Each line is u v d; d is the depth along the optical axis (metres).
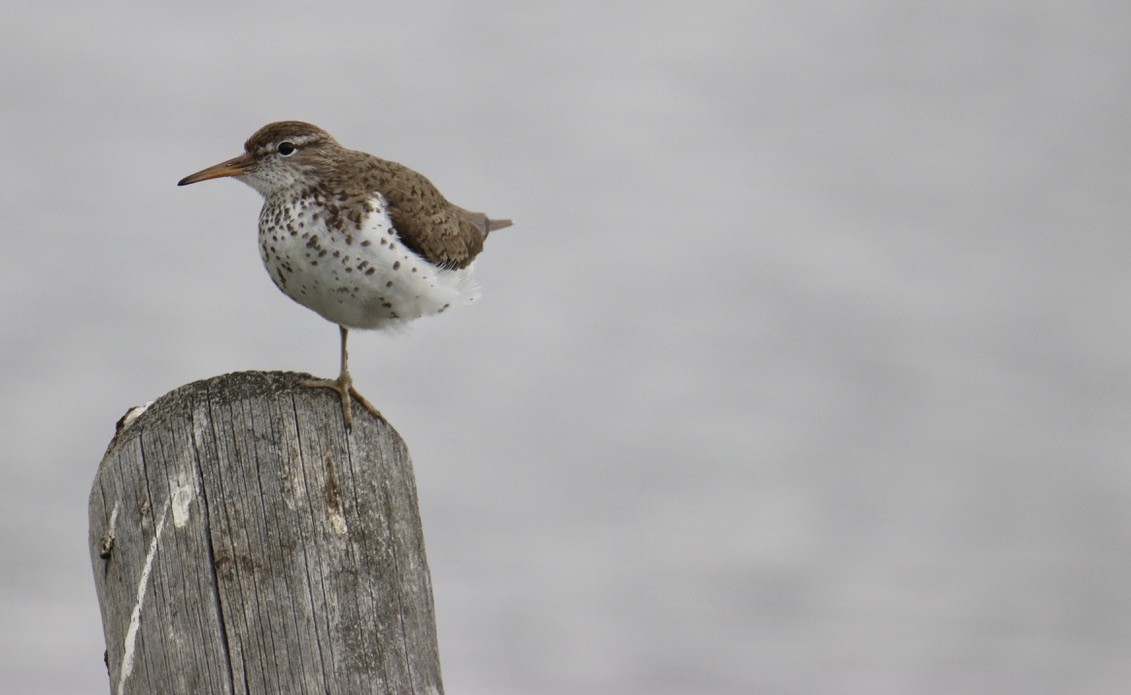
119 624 8.62
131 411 9.56
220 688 8.33
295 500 8.69
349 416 9.04
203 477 8.68
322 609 8.51
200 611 8.44
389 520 8.93
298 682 8.36
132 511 8.69
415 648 8.77
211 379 9.20
